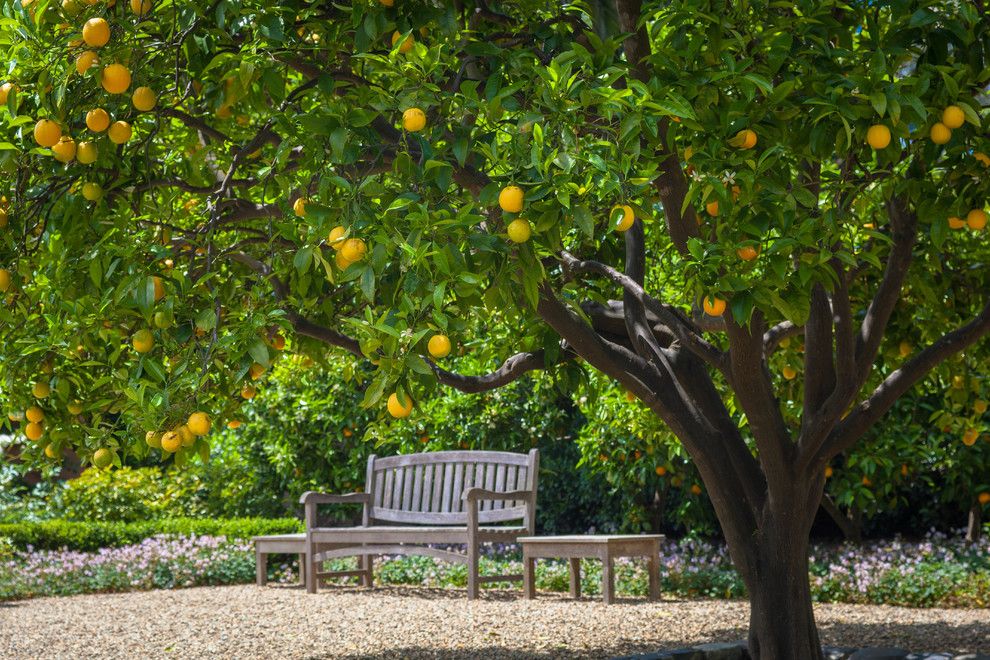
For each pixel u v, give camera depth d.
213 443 11.48
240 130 3.90
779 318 2.99
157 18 2.77
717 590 7.35
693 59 2.72
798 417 6.22
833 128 2.70
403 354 2.25
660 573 7.47
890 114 2.51
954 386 5.18
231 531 10.19
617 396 7.65
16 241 2.98
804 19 2.77
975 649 4.96
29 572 8.44
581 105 2.32
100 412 3.03
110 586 8.53
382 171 2.91
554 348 4.24
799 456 3.90
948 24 2.79
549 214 2.24
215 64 2.71
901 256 3.80
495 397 9.82
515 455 7.84
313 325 3.86
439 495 8.35
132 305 2.65
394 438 9.48
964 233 5.20
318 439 10.67
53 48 2.59
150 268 2.65
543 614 6.14
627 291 4.33
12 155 2.74
